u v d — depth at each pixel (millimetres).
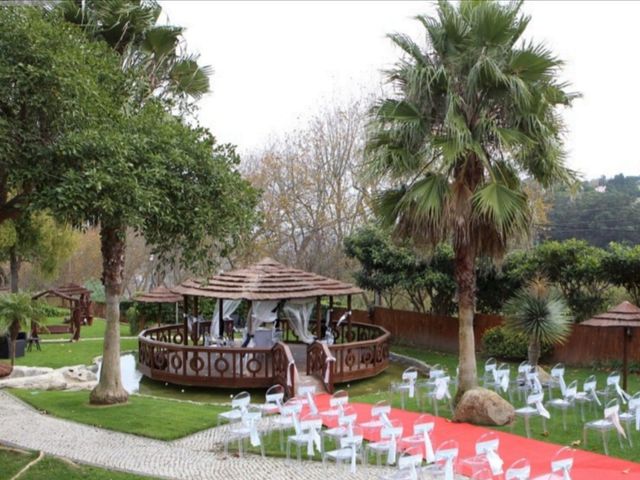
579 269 19734
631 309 13906
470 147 12219
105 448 10789
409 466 8086
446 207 12680
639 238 28828
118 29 14672
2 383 16297
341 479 9219
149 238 11398
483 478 8406
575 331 19750
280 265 20828
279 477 9383
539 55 12555
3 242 25078
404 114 13039
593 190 31547
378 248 25141
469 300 13484
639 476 9320
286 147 35062
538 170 13406
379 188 25312
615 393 13992
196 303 21766
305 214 34312
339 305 29938
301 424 10328
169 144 10727
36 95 8711
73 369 18406
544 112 12883
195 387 17812
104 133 9227
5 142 8578
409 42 13344
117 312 14117
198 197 11195
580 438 11414
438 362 21422
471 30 12719
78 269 47938
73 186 8594
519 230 12742
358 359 18484
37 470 9227
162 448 10914
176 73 16297
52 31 9047
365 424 10484
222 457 10430
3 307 20156
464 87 12891
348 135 33250
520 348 20094
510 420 12422
